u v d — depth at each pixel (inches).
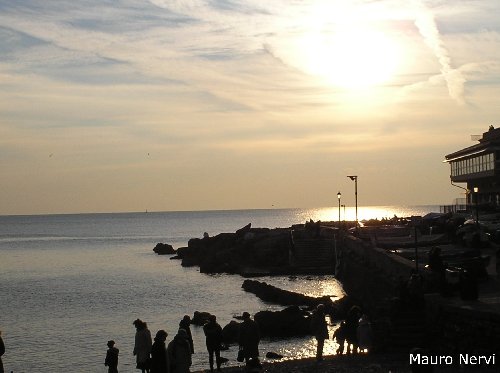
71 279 3449.8
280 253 3590.1
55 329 1996.8
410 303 1224.8
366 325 1164.5
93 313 2294.5
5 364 1561.3
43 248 6432.1
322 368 1078.4
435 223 2623.0
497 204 2901.1
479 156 3149.6
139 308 2384.4
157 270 3895.2
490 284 1413.6
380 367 1056.8
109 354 1139.3
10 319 2206.0
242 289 2856.8
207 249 4357.8
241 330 1087.6
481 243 1969.7
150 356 1035.9
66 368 1515.7
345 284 2551.7
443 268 1311.5
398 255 1852.9
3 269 4175.7
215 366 1395.2
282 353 1497.3
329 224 4510.3
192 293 2768.2
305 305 2324.1
